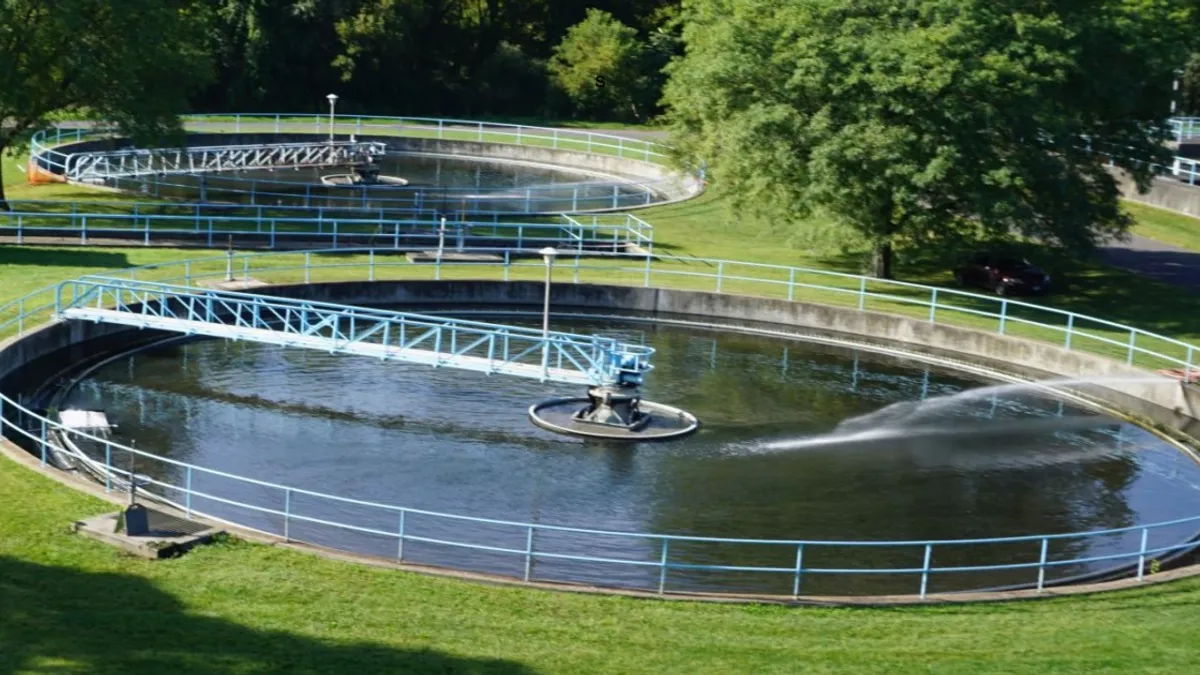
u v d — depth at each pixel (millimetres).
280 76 105875
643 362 38844
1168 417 41594
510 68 110938
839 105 50781
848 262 59438
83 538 25000
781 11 52062
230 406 38562
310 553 25172
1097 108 53906
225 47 102750
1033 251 60000
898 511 32875
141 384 40344
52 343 41156
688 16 60500
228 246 54750
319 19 104938
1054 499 34281
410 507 31516
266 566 24406
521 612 23375
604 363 38281
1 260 50500
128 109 60844
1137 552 30953
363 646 21438
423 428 37219
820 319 50312
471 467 34344
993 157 50844
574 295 51969
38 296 45188
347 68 105438
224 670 20203
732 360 46500
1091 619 24750
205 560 24469
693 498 32969
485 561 28609
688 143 59969
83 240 54156
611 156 83688
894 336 49125
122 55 59906
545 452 35719
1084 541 31672
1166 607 25578
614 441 36906
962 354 47719
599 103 108062
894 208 52469
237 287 48062
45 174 69750
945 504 33531
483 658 21375
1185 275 58031
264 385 40719
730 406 40875
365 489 32562
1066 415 41969
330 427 37000
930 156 50375
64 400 38469
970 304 52562
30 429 35406
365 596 23453
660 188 76500
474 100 110250
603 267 55875
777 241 63531
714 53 53531
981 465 36594
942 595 25734
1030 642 23438
